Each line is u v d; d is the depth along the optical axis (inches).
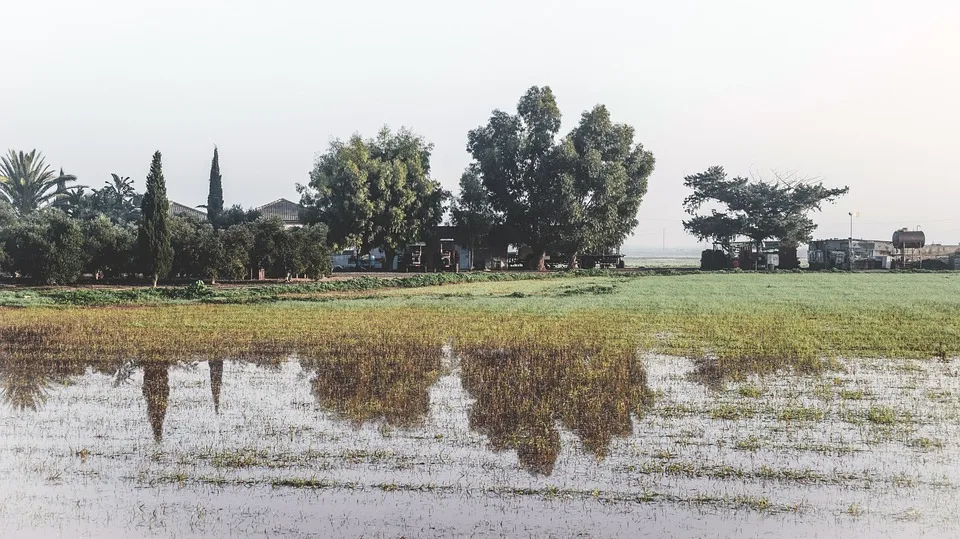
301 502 469.1
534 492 484.4
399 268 3289.9
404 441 583.8
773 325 1231.5
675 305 1596.9
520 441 582.9
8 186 3511.3
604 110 3444.9
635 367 868.6
